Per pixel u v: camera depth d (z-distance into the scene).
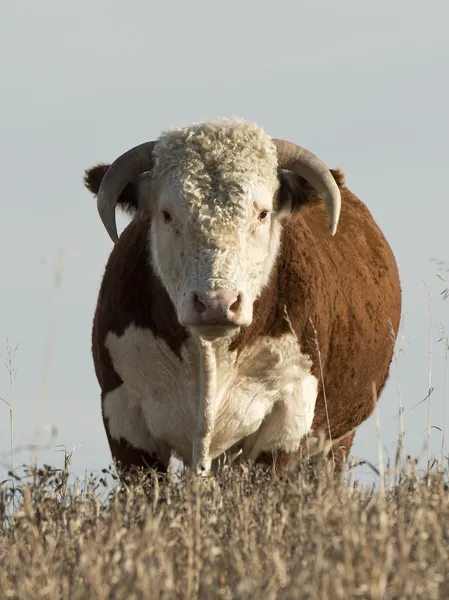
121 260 27.05
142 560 15.25
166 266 25.11
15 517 19.05
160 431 27.17
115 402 27.38
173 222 24.91
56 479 21.39
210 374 26.09
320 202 27.05
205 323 22.84
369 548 14.79
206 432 26.58
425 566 14.79
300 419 27.55
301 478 20.14
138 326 26.59
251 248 24.97
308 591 13.91
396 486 19.67
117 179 26.25
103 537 16.92
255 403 27.33
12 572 16.03
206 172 25.09
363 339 30.33
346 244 31.41
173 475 23.39
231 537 17.58
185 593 14.56
